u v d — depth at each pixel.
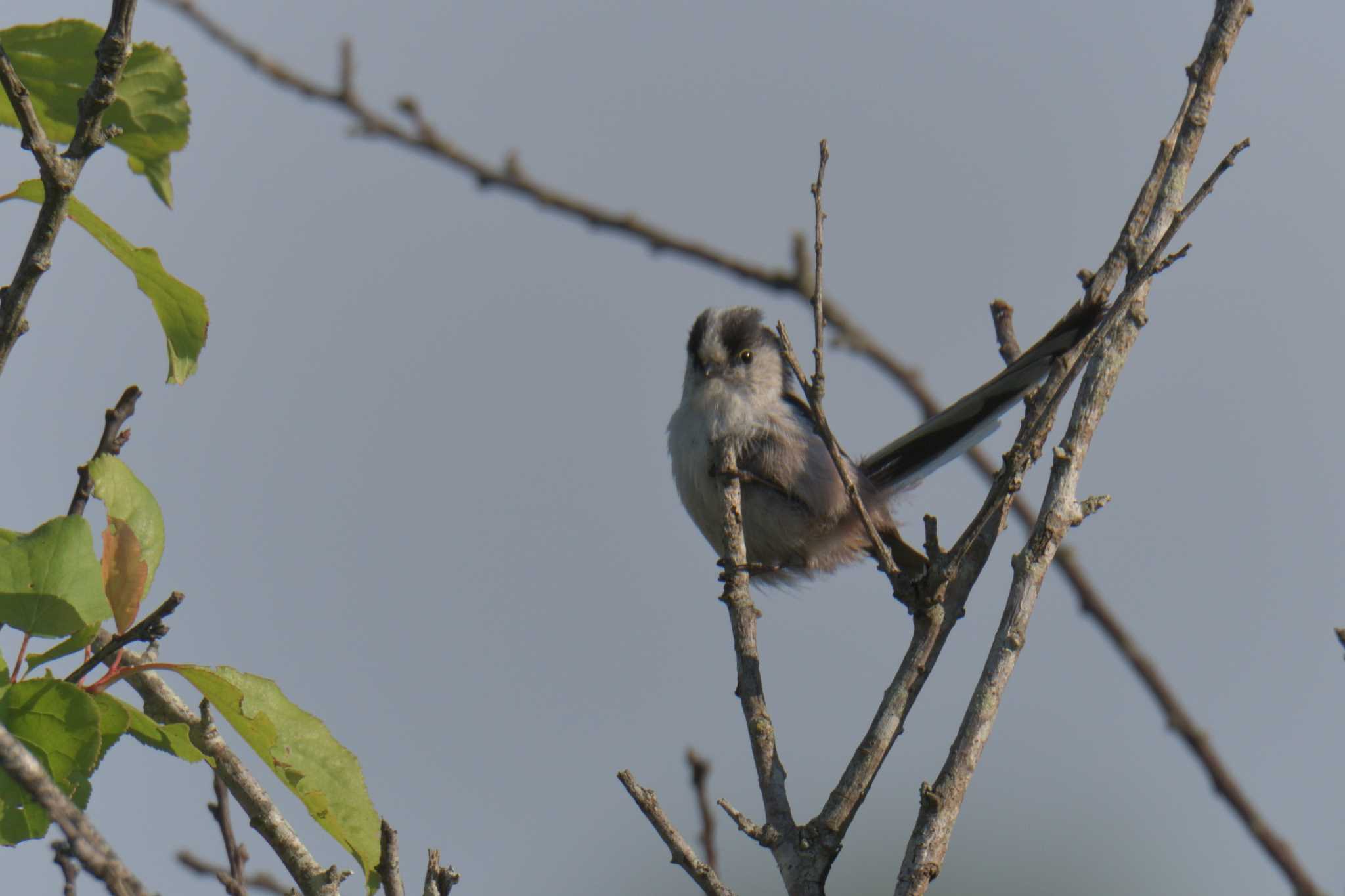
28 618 5.67
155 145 7.07
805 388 7.23
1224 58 7.99
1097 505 6.79
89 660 5.88
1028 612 6.48
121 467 6.43
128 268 6.89
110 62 5.87
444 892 6.03
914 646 6.83
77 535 5.77
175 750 6.31
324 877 6.52
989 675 6.32
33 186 6.54
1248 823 7.38
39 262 5.92
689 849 6.31
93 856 4.18
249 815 6.54
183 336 7.05
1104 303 7.42
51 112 6.93
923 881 5.83
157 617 5.92
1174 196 7.66
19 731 5.47
